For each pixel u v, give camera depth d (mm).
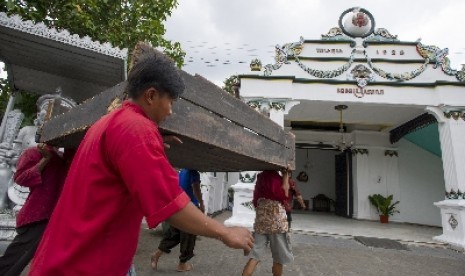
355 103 9695
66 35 4039
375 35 10102
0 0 5273
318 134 14711
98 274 1085
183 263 4426
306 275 4730
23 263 2691
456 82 9203
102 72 4953
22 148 4945
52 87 5715
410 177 13758
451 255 6980
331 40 10031
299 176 18719
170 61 1362
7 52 4691
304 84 9656
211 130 1767
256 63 9734
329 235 8875
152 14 8023
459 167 8656
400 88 9539
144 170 1046
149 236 6668
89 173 1131
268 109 9461
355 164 14188
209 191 11219
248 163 2660
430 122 10898
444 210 8633
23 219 2709
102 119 1279
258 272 4656
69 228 1106
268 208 3762
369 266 5488
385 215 13008
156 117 1318
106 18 7234
